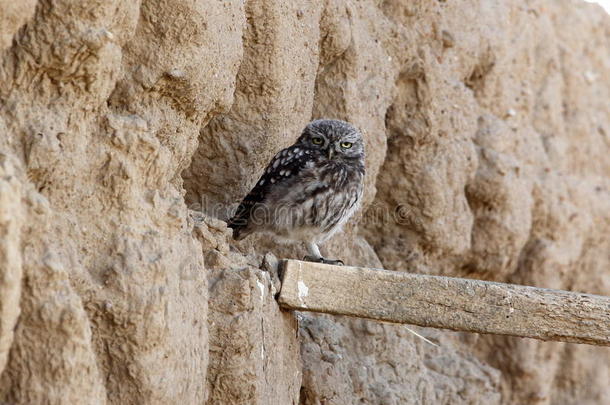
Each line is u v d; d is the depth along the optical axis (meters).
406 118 15.14
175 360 7.93
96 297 7.50
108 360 7.60
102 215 7.79
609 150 21.56
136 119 8.23
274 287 9.80
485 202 17.12
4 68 7.20
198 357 8.45
